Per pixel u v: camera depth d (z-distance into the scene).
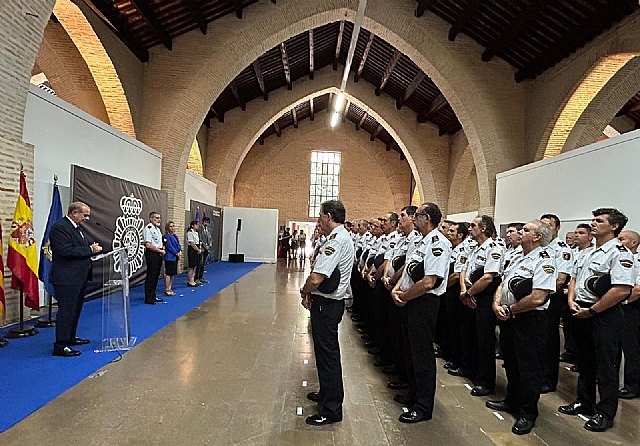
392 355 4.10
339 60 15.59
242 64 10.81
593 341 3.10
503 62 10.48
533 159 10.09
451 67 10.48
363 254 6.13
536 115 10.09
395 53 12.50
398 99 16.03
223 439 2.65
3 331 4.79
